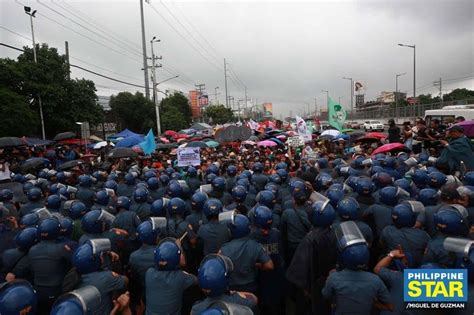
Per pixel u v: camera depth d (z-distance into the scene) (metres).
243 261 4.70
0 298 2.76
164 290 3.87
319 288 4.71
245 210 6.53
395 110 57.06
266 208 5.24
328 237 4.82
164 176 9.46
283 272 5.50
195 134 32.69
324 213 4.81
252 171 9.95
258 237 5.35
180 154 12.34
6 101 21.25
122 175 11.29
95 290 3.07
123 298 4.01
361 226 5.11
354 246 3.57
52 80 25.81
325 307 4.67
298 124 15.09
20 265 5.09
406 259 4.30
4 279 5.20
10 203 8.10
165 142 26.48
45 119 25.78
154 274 3.96
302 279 4.84
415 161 9.80
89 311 2.90
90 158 19.69
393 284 3.88
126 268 5.77
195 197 6.46
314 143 19.89
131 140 19.05
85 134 20.44
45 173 11.80
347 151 15.27
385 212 5.76
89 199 8.98
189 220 6.40
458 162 8.80
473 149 9.51
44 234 5.02
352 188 7.10
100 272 4.01
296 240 6.00
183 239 6.08
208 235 5.58
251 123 30.58
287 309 6.05
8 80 23.44
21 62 25.00
